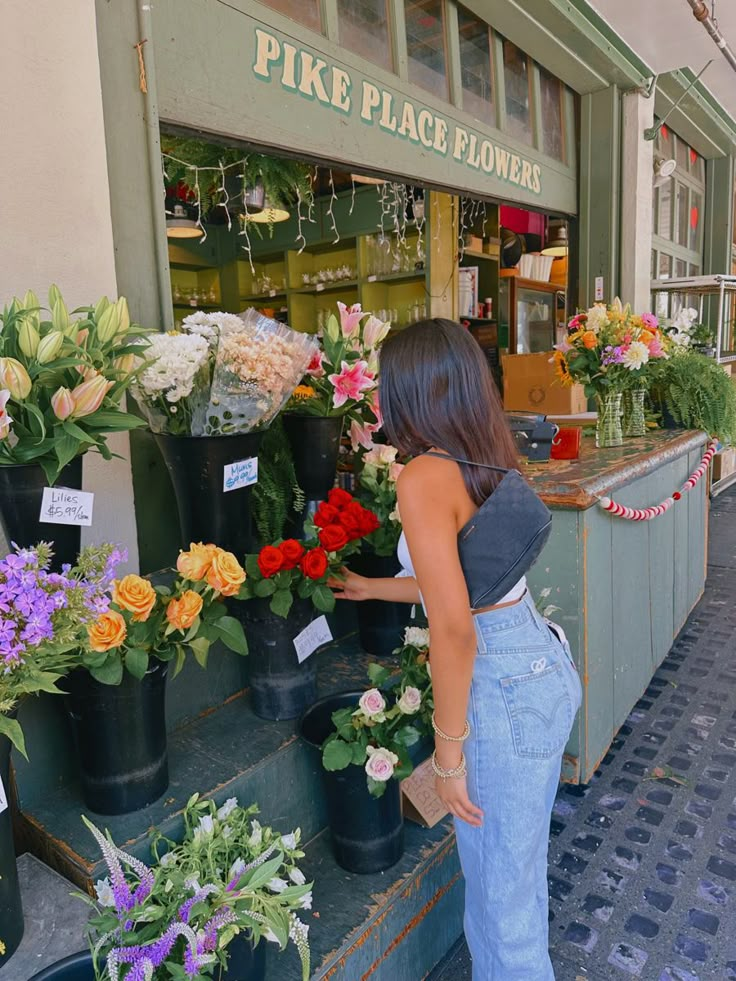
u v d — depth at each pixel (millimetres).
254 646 1700
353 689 1783
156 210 1734
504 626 1229
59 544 1295
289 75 2150
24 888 1267
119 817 1361
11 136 1417
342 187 4879
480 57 3279
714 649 3438
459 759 1161
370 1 2518
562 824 2193
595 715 2293
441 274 4629
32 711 1423
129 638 1227
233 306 5684
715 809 2250
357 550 1727
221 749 1599
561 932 1775
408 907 1580
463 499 1122
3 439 1153
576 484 2102
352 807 1538
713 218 7215
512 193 3627
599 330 3039
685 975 1642
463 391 1139
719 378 3635
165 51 1782
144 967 941
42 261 1486
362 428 1972
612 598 2389
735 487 7016
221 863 1192
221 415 1471
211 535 1603
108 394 1275
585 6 3494
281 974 1322
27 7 1421
